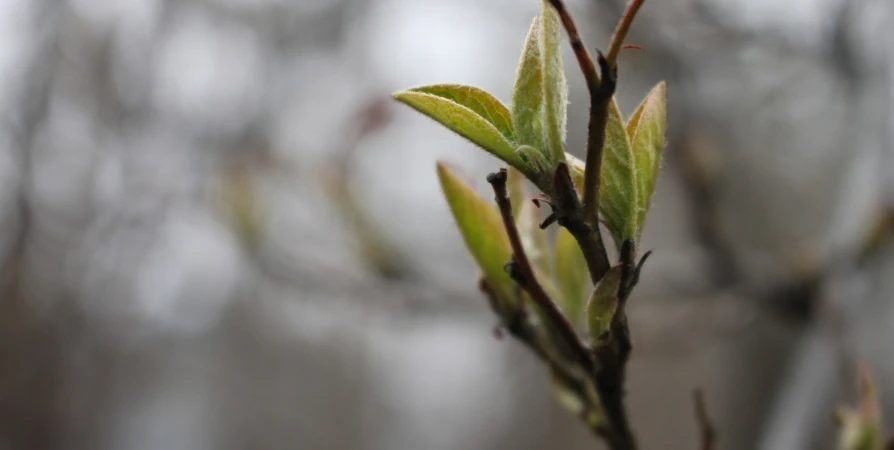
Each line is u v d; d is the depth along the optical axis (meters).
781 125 0.89
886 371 1.00
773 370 1.12
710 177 0.75
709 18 0.76
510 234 0.36
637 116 0.35
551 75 0.33
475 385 2.84
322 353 3.19
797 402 0.61
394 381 3.50
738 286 0.73
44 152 1.39
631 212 0.34
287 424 3.15
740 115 0.85
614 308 0.35
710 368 1.57
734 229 0.89
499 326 0.39
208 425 2.85
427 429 3.56
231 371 2.88
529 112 0.34
